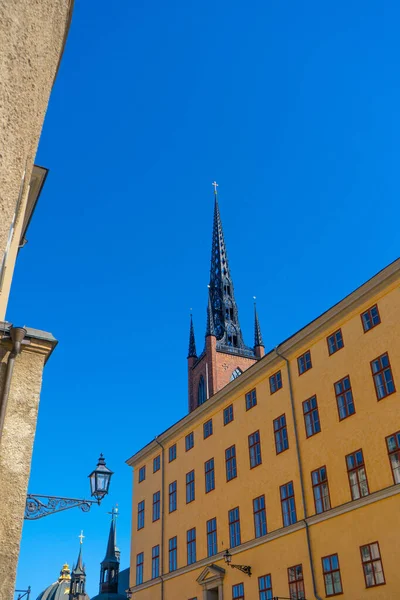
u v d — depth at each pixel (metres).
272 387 33.94
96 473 12.95
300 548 28.36
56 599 118.81
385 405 26.30
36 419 6.35
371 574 24.33
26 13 5.18
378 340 27.59
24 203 7.19
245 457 34.44
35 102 5.39
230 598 32.06
